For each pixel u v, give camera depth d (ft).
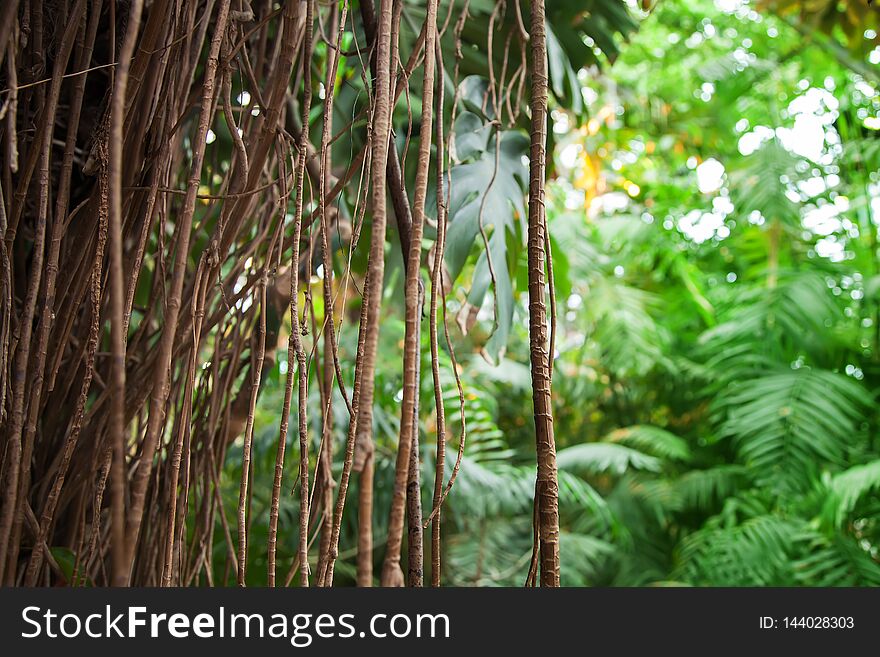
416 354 1.30
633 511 10.09
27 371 1.87
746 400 9.66
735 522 9.87
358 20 3.27
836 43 8.16
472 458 7.83
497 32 3.57
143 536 2.31
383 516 6.88
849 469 9.05
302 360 1.65
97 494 1.81
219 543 5.47
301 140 1.77
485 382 9.42
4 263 1.80
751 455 8.89
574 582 8.72
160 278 2.25
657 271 10.94
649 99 11.34
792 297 9.42
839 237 10.11
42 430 2.23
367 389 1.23
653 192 11.03
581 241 9.96
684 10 11.54
